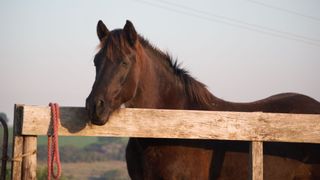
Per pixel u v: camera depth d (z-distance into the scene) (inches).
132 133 170.7
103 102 172.6
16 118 160.7
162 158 195.9
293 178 204.8
